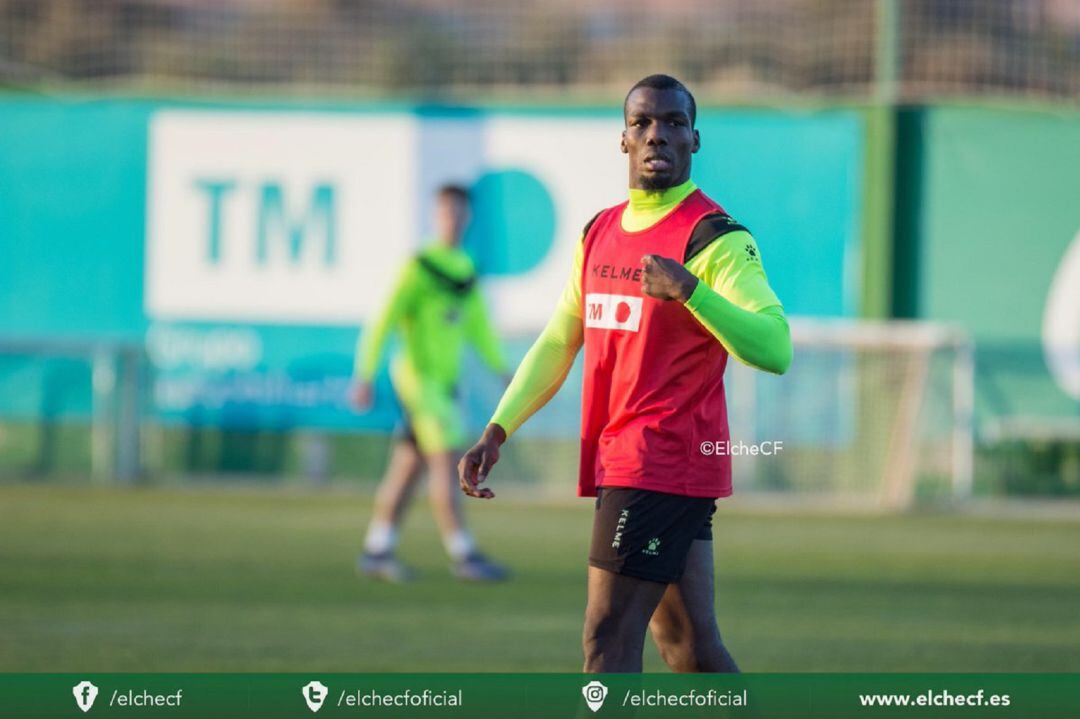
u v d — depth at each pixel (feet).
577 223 174.19
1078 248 168.86
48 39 221.66
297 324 176.86
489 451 55.72
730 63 227.61
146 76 229.25
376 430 176.65
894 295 171.01
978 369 170.30
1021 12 201.36
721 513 166.09
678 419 53.01
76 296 179.22
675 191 54.08
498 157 174.81
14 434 179.52
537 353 57.26
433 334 115.55
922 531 152.05
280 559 124.16
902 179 170.71
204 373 177.88
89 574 114.01
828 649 88.28
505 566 123.34
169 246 177.99
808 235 171.32
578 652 85.97
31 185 179.42
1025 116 169.17
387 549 115.96
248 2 235.20
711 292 50.03
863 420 172.04
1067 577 121.29
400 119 175.73
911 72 201.16
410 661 82.79
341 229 176.14
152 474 178.81
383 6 265.54
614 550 52.75
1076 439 169.07
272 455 177.78
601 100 174.19
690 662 55.52
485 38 239.09
